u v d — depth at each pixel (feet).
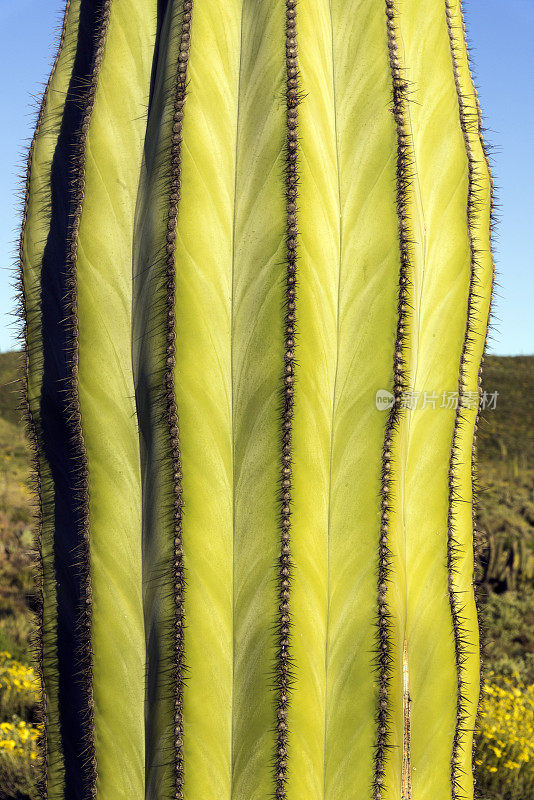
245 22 8.38
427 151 8.84
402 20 8.69
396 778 8.11
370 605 7.98
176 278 7.93
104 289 8.50
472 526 9.41
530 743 19.76
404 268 8.02
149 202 8.20
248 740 7.84
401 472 8.20
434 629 8.88
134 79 8.67
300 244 7.85
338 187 8.25
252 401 7.91
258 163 8.02
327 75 8.38
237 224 8.09
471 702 9.36
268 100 8.05
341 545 8.03
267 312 7.86
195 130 8.02
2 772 16.08
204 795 7.87
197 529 7.90
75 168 8.68
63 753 9.45
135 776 8.32
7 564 33.30
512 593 34.32
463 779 9.28
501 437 86.33
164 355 7.96
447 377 8.98
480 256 9.25
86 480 8.50
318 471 7.95
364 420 8.04
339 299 8.16
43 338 9.62
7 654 23.67
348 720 7.97
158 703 7.97
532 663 27.53
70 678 9.39
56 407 9.50
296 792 7.78
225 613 7.94
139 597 8.34
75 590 9.27
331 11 8.55
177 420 7.91
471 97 9.33
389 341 8.04
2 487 50.19
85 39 9.81
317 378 7.95
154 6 8.77
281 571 7.75
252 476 7.89
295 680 7.76
